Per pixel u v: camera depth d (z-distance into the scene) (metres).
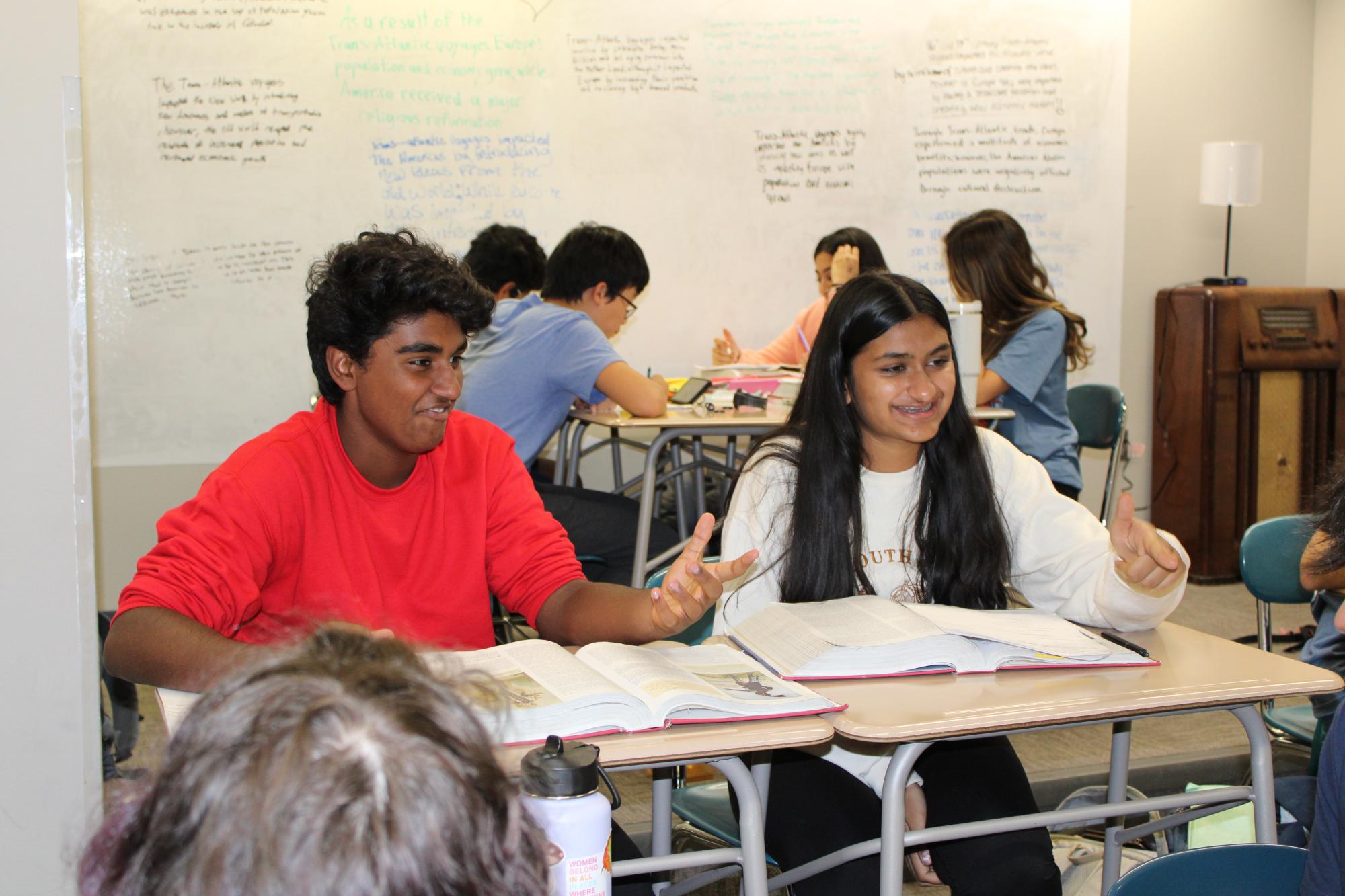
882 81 4.30
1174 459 4.64
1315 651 1.96
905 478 1.67
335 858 0.36
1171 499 4.66
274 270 3.84
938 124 4.36
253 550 1.30
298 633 0.55
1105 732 2.92
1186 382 4.55
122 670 1.14
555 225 4.10
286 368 3.87
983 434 1.77
